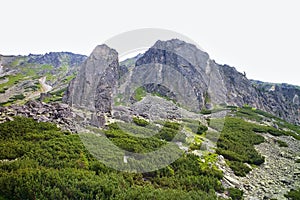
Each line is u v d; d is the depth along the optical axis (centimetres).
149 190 1118
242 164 1825
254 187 1543
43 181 1004
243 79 10369
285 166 2000
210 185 1378
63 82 13212
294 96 13625
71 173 1091
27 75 16012
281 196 1456
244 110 5881
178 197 1098
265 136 2836
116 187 1077
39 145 1393
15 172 1055
